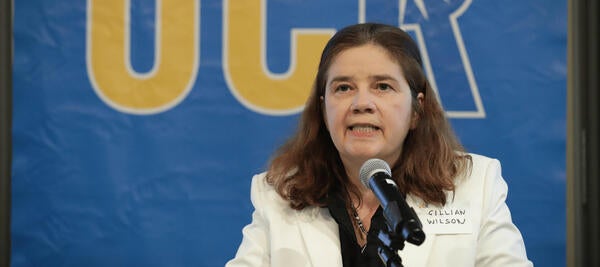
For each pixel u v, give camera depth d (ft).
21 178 15.42
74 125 15.40
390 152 9.65
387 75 9.38
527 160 14.90
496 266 9.62
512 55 14.94
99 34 15.37
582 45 14.98
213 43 15.31
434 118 10.21
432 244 9.56
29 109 15.42
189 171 15.35
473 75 14.97
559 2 14.90
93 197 15.40
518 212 14.92
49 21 15.42
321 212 10.18
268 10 15.26
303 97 15.23
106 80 15.37
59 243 15.40
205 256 15.33
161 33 15.34
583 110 14.98
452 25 15.01
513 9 14.97
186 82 15.35
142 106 15.37
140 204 15.35
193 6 15.33
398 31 9.75
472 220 9.74
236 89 15.31
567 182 14.93
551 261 14.90
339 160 10.40
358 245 9.79
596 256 14.93
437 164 10.07
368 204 10.26
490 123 14.96
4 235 15.48
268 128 15.29
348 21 15.16
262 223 10.52
